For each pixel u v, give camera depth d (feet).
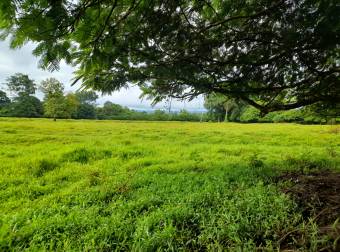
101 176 25.58
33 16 6.56
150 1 9.47
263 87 13.99
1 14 6.28
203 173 25.53
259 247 11.69
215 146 46.80
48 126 94.79
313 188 18.75
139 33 10.23
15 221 15.61
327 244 11.35
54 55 7.50
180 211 15.58
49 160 32.24
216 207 16.42
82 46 8.36
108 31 8.85
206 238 12.80
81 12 7.25
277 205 15.85
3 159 34.14
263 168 25.82
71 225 14.61
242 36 11.87
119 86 11.35
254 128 98.17
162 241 12.73
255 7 10.98
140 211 17.06
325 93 13.97
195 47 11.64
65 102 164.45
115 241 13.28
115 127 98.63
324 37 10.11
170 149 42.88
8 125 90.48
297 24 10.19
